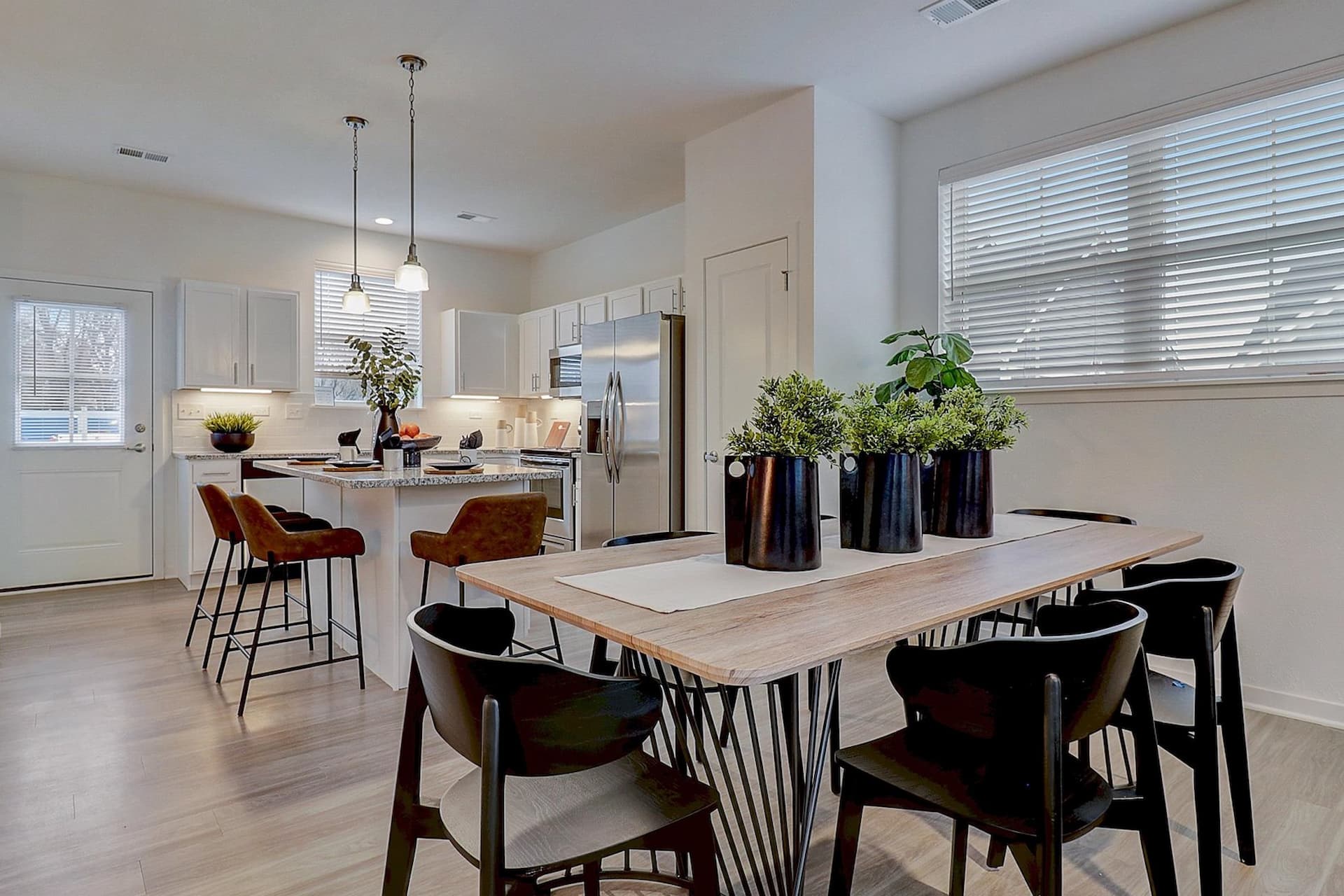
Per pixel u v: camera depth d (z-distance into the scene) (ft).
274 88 11.48
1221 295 9.67
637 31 9.93
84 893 5.56
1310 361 8.98
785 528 5.36
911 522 6.19
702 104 12.19
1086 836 6.43
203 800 6.97
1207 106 9.58
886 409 6.42
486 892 3.29
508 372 20.98
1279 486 9.06
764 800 4.61
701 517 13.65
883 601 4.49
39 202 15.39
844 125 12.04
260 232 17.90
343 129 13.04
